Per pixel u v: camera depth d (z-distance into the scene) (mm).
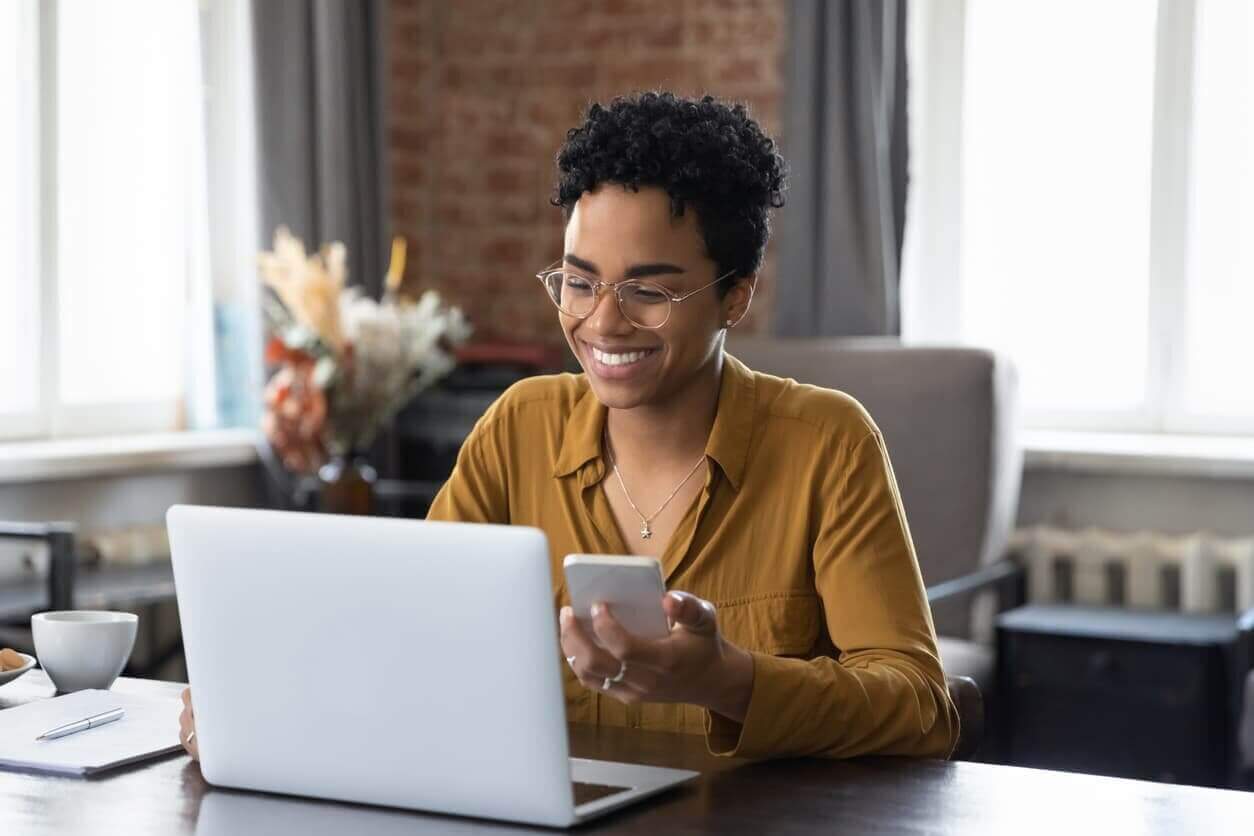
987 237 5027
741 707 1668
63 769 1697
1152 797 1589
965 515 4238
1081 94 4898
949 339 5062
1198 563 4438
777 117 5176
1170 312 4824
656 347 1864
